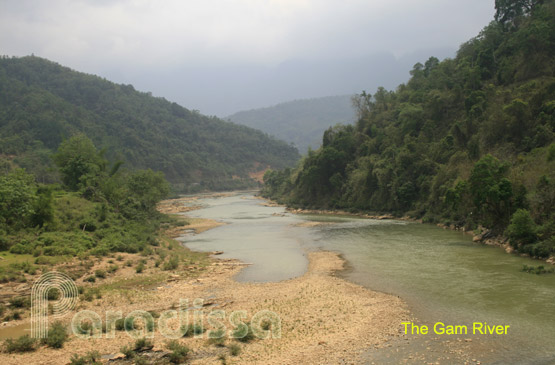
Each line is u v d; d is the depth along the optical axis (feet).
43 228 144.05
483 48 293.84
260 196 569.64
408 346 60.34
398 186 258.16
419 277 101.86
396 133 304.91
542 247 114.93
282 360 56.80
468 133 231.91
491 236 148.05
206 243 180.96
